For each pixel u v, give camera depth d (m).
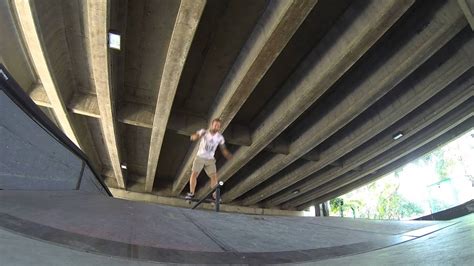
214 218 6.09
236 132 17.66
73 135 18.83
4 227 3.28
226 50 12.35
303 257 4.04
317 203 34.00
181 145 21.06
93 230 3.91
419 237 4.95
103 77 12.42
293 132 19.19
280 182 25.47
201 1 9.03
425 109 16.53
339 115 15.11
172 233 4.49
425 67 13.80
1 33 11.42
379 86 12.97
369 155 20.64
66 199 5.76
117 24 10.98
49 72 12.83
